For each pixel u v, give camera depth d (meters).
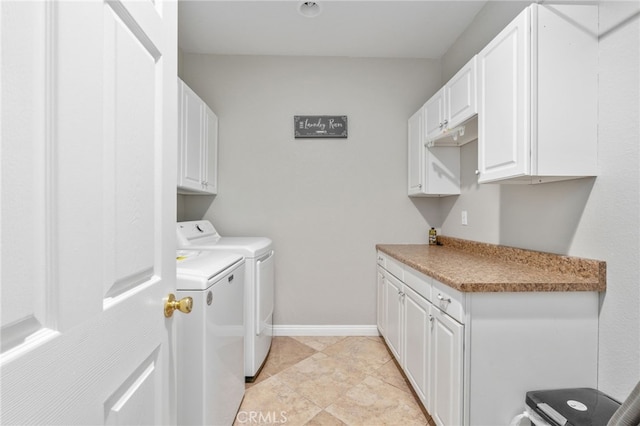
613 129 1.24
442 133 2.14
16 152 0.36
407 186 2.85
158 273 0.76
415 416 1.72
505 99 1.43
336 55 2.83
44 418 0.39
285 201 2.84
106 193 0.54
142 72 0.67
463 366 1.27
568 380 1.29
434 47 2.69
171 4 0.82
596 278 1.28
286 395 1.91
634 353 1.16
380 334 2.84
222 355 1.47
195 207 2.80
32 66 0.38
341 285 2.85
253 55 2.82
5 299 0.35
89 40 0.48
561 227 1.50
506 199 1.91
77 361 0.46
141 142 0.66
